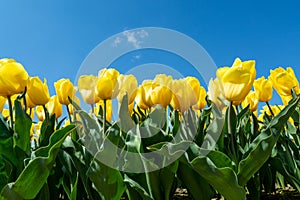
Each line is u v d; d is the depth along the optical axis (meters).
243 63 0.63
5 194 0.50
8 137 0.57
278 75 0.80
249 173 0.56
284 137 0.75
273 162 0.72
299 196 0.79
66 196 0.74
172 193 0.66
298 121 0.81
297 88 0.80
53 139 0.54
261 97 0.83
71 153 0.59
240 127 0.74
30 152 0.63
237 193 0.53
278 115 0.57
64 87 0.77
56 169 0.64
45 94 0.71
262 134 0.59
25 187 0.50
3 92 0.60
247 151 0.60
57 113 0.91
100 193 0.57
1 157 0.55
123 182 0.59
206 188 0.60
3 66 0.58
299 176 0.71
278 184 0.99
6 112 1.01
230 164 0.57
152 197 0.58
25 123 0.57
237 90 0.61
